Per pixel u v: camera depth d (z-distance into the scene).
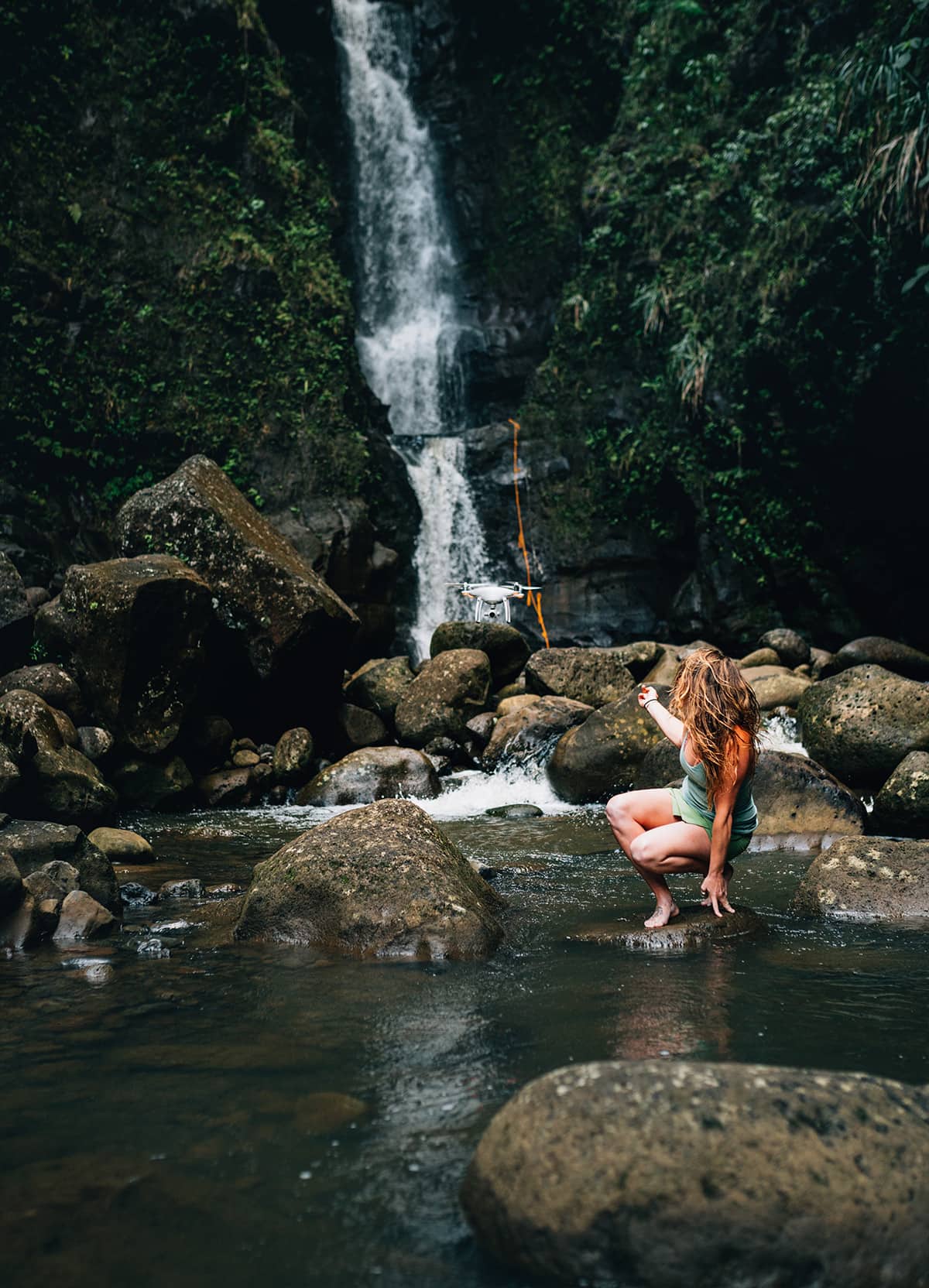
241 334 15.95
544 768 9.52
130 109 15.52
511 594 12.45
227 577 9.61
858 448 14.67
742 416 15.66
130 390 14.84
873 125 13.11
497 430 17.89
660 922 4.39
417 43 21.08
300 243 16.84
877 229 13.16
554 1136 1.97
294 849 4.54
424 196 20.67
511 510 17.52
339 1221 2.04
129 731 8.65
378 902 4.22
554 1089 2.08
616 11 18.75
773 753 6.85
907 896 4.62
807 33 15.31
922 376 13.23
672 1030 3.07
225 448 15.51
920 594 14.89
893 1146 1.96
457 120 20.55
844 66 13.34
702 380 15.76
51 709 7.64
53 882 4.62
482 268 19.83
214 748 9.34
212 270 15.78
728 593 15.66
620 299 17.38
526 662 11.95
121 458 14.70
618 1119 1.97
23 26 14.46
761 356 15.21
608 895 5.15
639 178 17.25
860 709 7.76
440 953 4.04
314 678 10.15
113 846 6.25
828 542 15.39
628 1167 1.89
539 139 19.66
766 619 15.53
